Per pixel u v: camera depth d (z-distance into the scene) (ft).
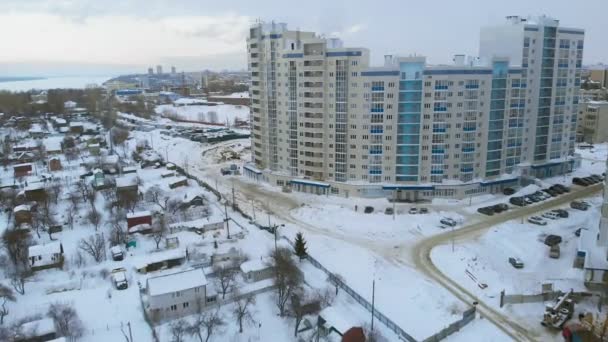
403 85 542.57
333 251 420.36
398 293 349.00
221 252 408.05
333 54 555.28
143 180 648.79
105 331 301.22
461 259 404.36
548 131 632.38
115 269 380.99
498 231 465.47
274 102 627.46
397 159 564.30
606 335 288.71
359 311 328.49
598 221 493.77
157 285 319.47
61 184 618.85
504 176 599.16
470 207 537.65
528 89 597.93
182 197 566.77
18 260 393.09
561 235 459.73
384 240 453.58
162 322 309.83
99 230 468.75
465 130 557.74
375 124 557.74
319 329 297.94
